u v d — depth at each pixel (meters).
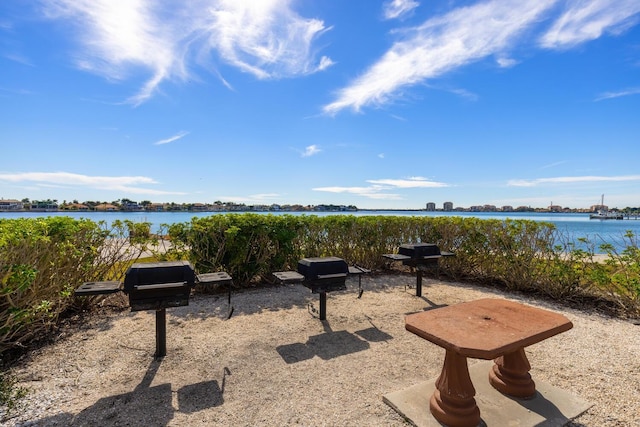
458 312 3.06
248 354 3.86
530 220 6.88
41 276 4.03
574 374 3.44
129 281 3.36
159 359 3.69
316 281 4.83
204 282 3.83
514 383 2.98
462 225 7.88
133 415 2.69
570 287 6.16
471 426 2.52
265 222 7.08
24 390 3.00
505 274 7.12
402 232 8.93
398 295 6.53
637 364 3.66
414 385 3.12
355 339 4.33
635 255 5.32
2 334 3.70
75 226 4.80
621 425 2.62
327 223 8.18
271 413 2.74
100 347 3.98
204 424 2.59
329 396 3.01
